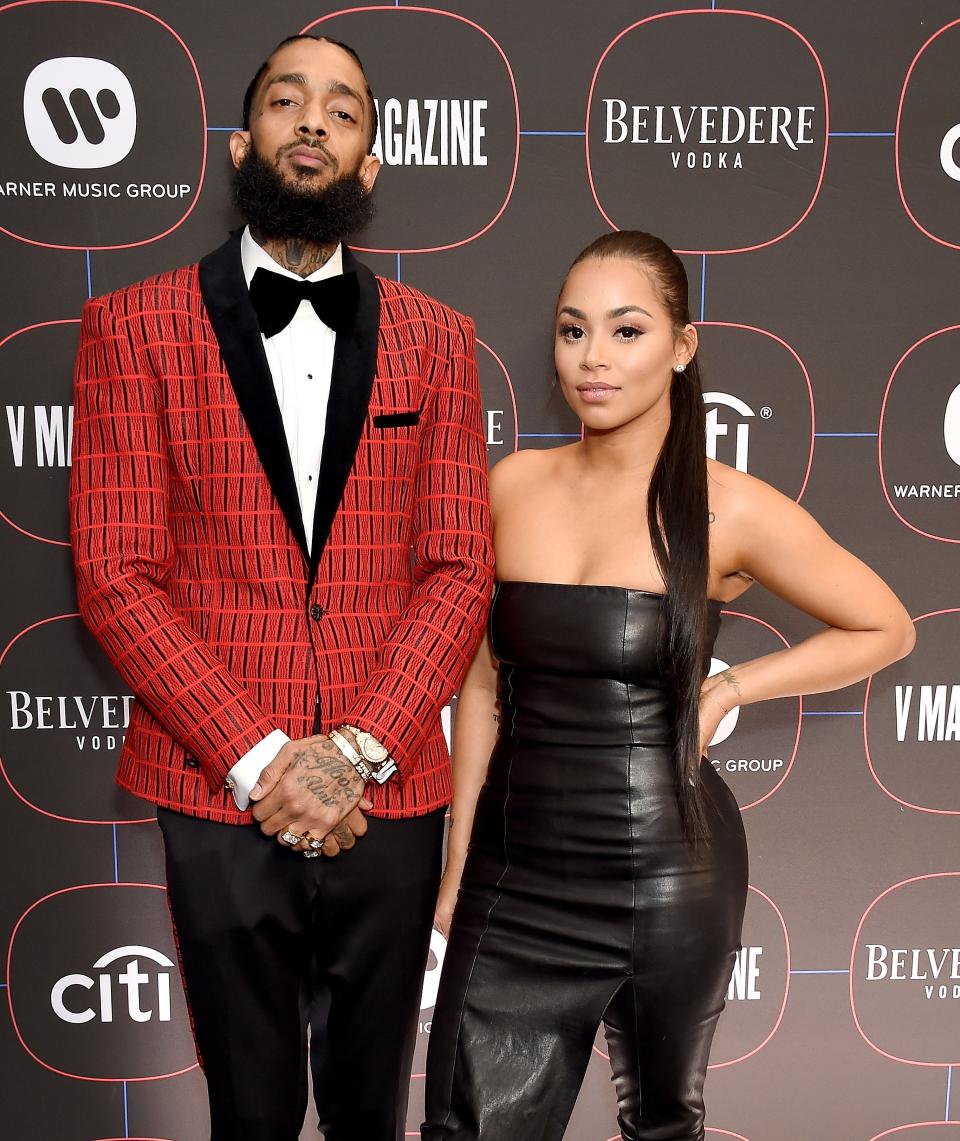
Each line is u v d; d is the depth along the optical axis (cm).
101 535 121
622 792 128
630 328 128
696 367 137
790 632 186
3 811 179
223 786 123
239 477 124
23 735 178
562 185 171
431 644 125
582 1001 130
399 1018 135
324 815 120
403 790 130
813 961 191
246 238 136
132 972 186
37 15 162
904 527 182
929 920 191
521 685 135
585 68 168
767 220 174
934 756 188
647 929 127
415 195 170
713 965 129
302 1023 140
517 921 132
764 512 135
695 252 174
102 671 178
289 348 130
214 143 166
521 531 139
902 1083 194
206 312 125
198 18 163
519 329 174
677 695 129
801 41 170
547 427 178
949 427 180
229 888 125
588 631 128
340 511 126
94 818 181
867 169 173
